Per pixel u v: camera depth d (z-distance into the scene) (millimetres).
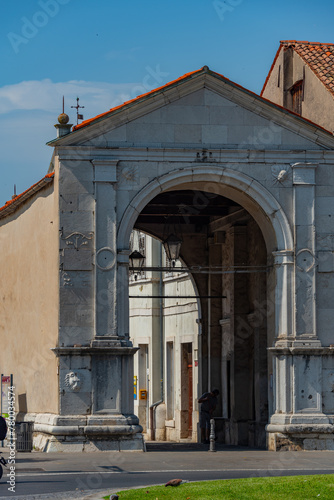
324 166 32250
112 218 31047
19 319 36938
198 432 42094
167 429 49438
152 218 41781
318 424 31047
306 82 37438
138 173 31312
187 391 47562
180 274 47938
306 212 31953
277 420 31203
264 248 36438
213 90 31797
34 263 34656
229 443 39031
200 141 31703
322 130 32094
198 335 43312
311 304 31688
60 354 30484
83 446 30047
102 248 30906
